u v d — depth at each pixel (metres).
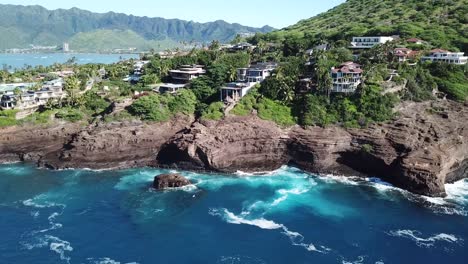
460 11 174.50
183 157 108.44
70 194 91.88
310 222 79.62
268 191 94.69
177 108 122.81
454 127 105.38
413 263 66.12
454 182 102.88
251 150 108.81
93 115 126.44
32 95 132.75
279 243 71.62
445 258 67.56
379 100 110.00
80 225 77.38
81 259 66.19
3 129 114.81
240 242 71.81
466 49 141.75
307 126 111.31
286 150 111.31
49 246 69.88
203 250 69.12
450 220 81.00
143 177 103.62
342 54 137.12
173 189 94.81
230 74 135.38
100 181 100.06
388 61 129.38
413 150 99.12
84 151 109.19
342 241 72.62
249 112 116.38
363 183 100.75
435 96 115.25
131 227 76.75
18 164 112.75
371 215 82.81
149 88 140.88
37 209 83.94
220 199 89.75
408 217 82.06
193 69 152.50
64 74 195.88
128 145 111.81
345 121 109.88
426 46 144.12
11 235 73.31
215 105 118.12
